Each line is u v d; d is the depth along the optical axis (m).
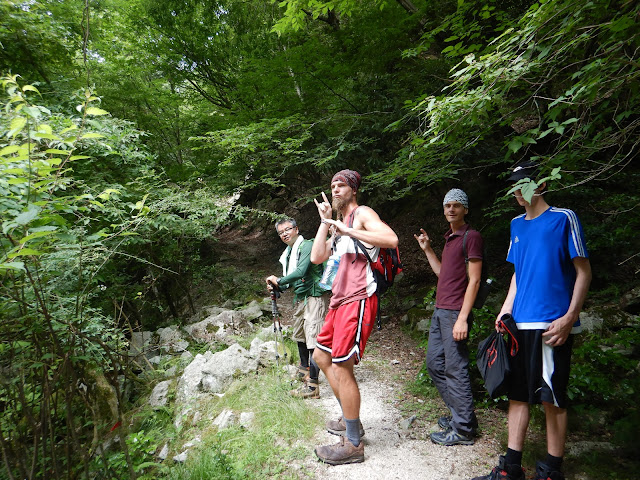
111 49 8.49
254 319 5.65
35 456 1.74
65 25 5.79
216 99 10.63
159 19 9.04
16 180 1.29
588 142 2.10
